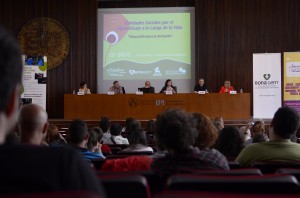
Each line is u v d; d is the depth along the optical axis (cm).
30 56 1027
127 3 1161
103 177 129
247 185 112
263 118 952
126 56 1151
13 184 75
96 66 1151
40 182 75
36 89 1024
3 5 1152
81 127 334
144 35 1148
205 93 933
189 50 1141
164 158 199
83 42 1154
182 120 201
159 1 1149
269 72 956
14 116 80
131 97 946
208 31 1131
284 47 1109
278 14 1112
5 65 73
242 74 1123
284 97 945
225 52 1127
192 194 83
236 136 333
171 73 1143
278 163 220
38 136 228
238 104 930
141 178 129
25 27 1152
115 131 568
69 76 1155
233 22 1127
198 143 264
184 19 1143
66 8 1155
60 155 80
